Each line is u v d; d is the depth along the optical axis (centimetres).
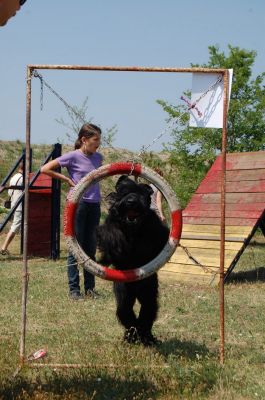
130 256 591
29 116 570
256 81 2223
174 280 1098
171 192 580
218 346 645
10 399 455
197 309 842
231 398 477
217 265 1075
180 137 2236
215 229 1167
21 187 1389
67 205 575
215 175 1306
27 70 564
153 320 632
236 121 2220
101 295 921
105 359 572
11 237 1474
